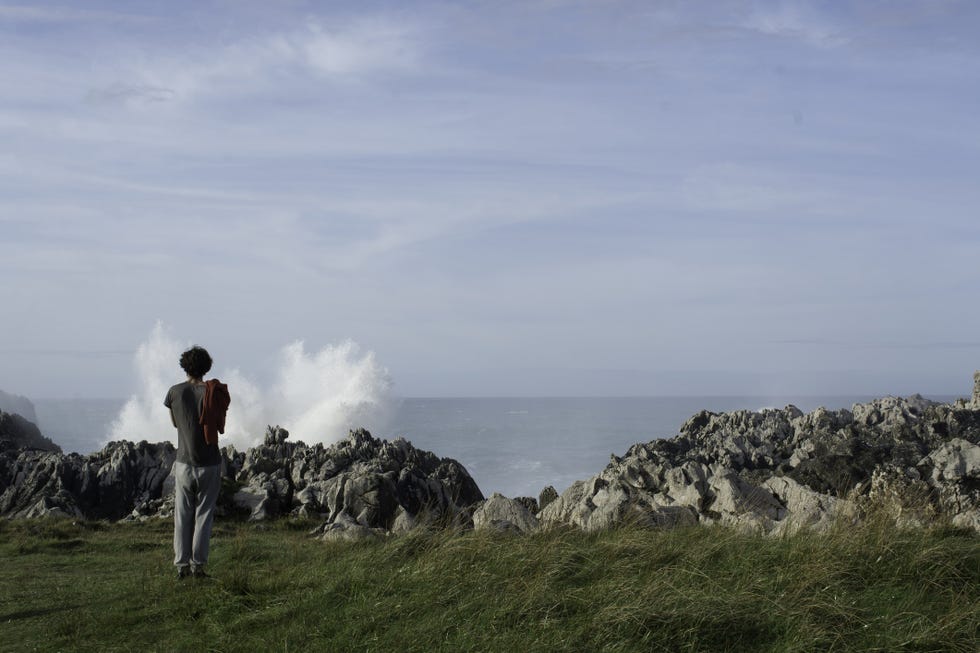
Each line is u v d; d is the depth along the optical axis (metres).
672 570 8.87
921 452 30.77
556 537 10.29
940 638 7.12
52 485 27.64
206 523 9.88
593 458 100.38
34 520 19.77
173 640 7.69
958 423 34.41
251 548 12.19
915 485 22.86
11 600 9.62
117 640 7.79
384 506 18.17
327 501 25.02
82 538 16.77
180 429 9.94
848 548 9.30
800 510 14.22
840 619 7.52
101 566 12.45
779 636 7.16
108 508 27.50
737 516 14.59
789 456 34.16
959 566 9.00
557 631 7.25
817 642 7.03
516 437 133.75
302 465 28.48
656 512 12.79
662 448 36.94
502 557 9.37
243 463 30.84
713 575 8.77
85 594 9.76
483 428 156.25
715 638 7.17
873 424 40.41
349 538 13.00
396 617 7.84
